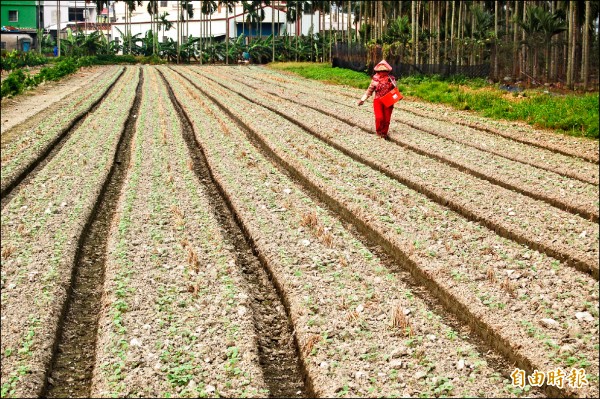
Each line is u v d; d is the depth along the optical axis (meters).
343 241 10.16
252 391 6.11
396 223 11.02
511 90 38.97
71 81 41.50
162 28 98.38
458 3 63.06
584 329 7.41
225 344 6.95
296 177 14.70
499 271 9.05
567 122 21.80
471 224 11.10
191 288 8.29
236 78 45.44
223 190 13.27
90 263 9.90
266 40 79.88
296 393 6.54
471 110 26.81
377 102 18.72
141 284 8.45
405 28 54.47
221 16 94.44
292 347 7.39
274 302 8.48
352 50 57.91
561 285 8.67
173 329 7.21
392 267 9.66
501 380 6.42
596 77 47.38
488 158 16.39
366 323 7.38
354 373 6.38
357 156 16.41
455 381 6.27
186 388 6.12
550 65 48.12
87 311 8.35
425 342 7.02
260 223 11.00
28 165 15.50
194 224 10.97
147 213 11.45
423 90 33.31
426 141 18.45
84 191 13.12
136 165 15.18
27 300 8.09
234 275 8.84
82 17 102.62
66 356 7.26
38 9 88.31
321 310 7.73
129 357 6.65
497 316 7.67
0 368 6.59
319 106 26.69
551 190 13.48
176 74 49.31
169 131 19.78
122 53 89.19
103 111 24.31
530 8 44.97
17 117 23.44
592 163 17.12
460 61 52.44
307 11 86.00
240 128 21.09
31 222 11.19
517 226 11.05
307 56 80.94
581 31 53.03
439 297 8.59
